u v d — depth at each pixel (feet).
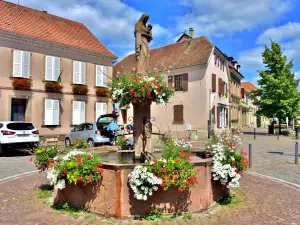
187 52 92.22
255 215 18.07
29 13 74.33
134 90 21.08
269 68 106.42
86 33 84.02
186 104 87.66
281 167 36.50
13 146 46.32
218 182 20.51
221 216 17.74
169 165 16.51
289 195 23.06
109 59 82.28
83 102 76.74
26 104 65.82
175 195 17.46
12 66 62.75
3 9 68.64
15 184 26.55
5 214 17.99
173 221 16.58
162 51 101.35
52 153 23.53
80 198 18.43
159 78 22.02
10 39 62.34
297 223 16.79
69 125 73.82
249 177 30.27
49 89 68.90
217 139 24.14
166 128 91.97
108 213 17.16
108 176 17.30
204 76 84.02
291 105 103.45
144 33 23.81
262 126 201.36
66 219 16.97
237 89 136.87
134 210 16.88
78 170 17.15
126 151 27.20
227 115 107.65
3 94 61.41
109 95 23.07
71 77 74.13
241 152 21.26
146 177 15.89
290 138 88.28
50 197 21.77
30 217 17.40
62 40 72.33
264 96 105.29
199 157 23.25
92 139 50.70
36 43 66.54
